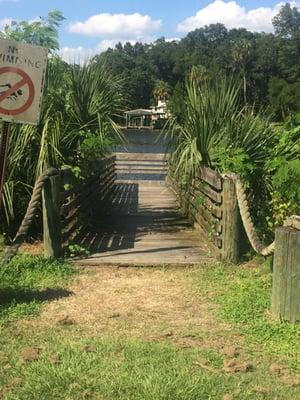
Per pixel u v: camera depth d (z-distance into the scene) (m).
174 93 10.52
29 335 4.78
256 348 4.54
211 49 104.38
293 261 5.03
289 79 82.44
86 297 5.82
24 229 6.98
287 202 7.32
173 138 10.41
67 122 8.87
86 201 9.23
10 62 5.61
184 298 5.82
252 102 10.99
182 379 3.93
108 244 8.37
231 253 7.18
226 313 5.29
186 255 7.61
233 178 7.11
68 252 7.57
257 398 3.74
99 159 10.26
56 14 9.10
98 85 9.40
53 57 9.13
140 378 3.96
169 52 98.06
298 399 3.74
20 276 6.41
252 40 98.81
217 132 9.29
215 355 4.39
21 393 3.78
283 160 6.55
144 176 17.25
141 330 4.93
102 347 4.51
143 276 6.65
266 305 5.47
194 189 9.64
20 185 8.45
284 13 96.50
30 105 5.68
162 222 10.34
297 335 4.76
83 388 3.83
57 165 8.54
